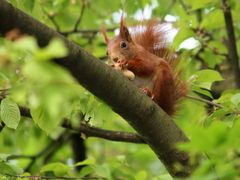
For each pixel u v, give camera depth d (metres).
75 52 6.96
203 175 6.02
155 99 10.25
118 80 7.43
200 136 5.25
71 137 15.66
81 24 16.20
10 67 5.11
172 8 15.65
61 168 10.03
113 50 10.55
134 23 11.37
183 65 10.93
